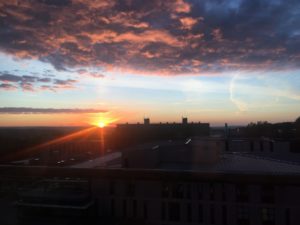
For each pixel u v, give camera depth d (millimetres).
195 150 48438
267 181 27500
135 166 45812
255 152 57812
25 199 40656
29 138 83250
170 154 49250
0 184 44406
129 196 41000
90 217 40656
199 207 39250
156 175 30281
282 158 50656
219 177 29047
